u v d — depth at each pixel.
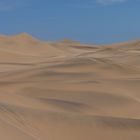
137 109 29.89
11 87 35.81
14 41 120.81
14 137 14.46
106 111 28.86
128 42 160.00
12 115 17.23
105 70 48.16
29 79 42.62
